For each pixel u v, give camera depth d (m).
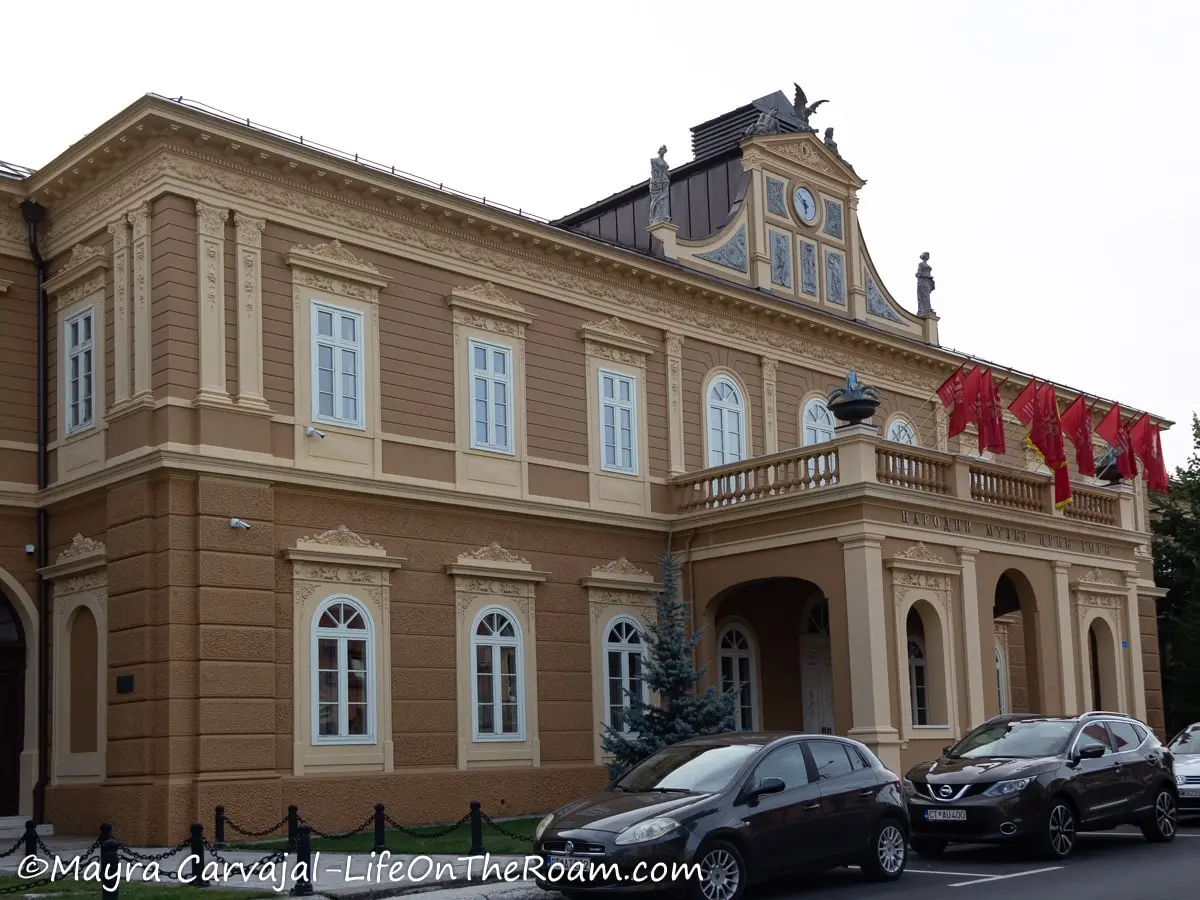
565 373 26.94
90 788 21.34
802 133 33.09
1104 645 30.66
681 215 33.22
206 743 20.09
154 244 21.42
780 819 14.80
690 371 29.52
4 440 22.86
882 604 24.64
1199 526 44.28
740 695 29.53
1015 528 28.05
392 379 23.83
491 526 25.09
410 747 23.09
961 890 15.05
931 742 25.08
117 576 21.00
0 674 22.67
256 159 22.14
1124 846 19.28
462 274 25.25
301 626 21.84
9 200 23.55
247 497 21.25
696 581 27.73
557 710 25.66
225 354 21.48
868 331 33.16
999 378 37.38
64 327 23.34
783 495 25.98
